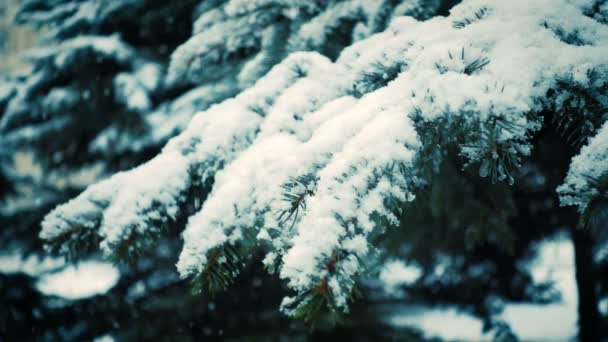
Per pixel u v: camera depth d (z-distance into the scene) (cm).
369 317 334
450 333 358
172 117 328
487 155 137
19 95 383
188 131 161
